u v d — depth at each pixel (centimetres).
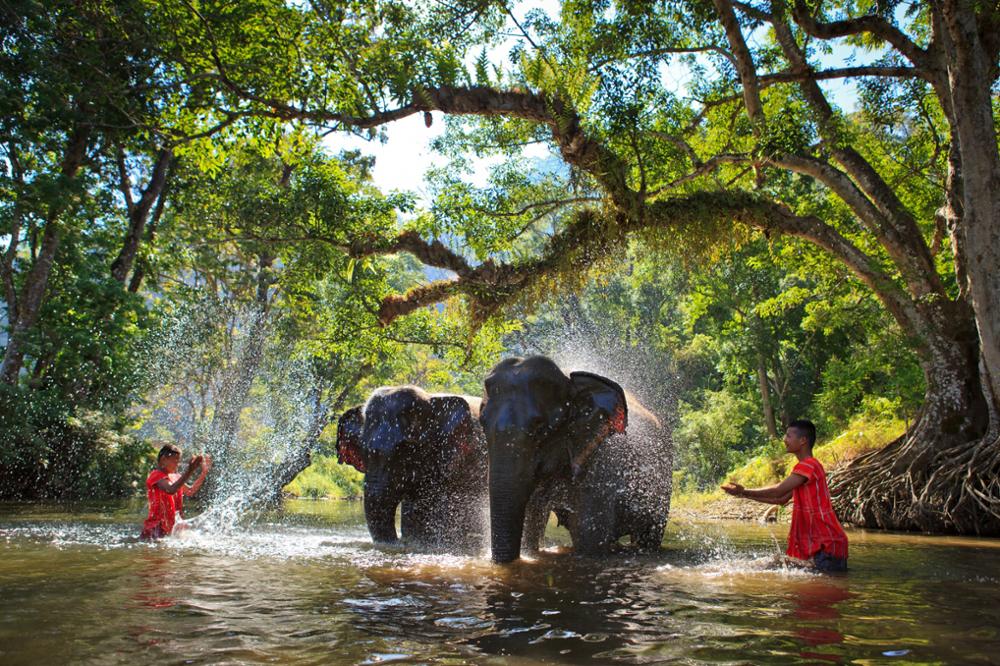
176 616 397
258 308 2289
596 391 715
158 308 2420
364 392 2619
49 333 2072
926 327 1353
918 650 342
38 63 1438
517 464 666
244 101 1372
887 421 1922
